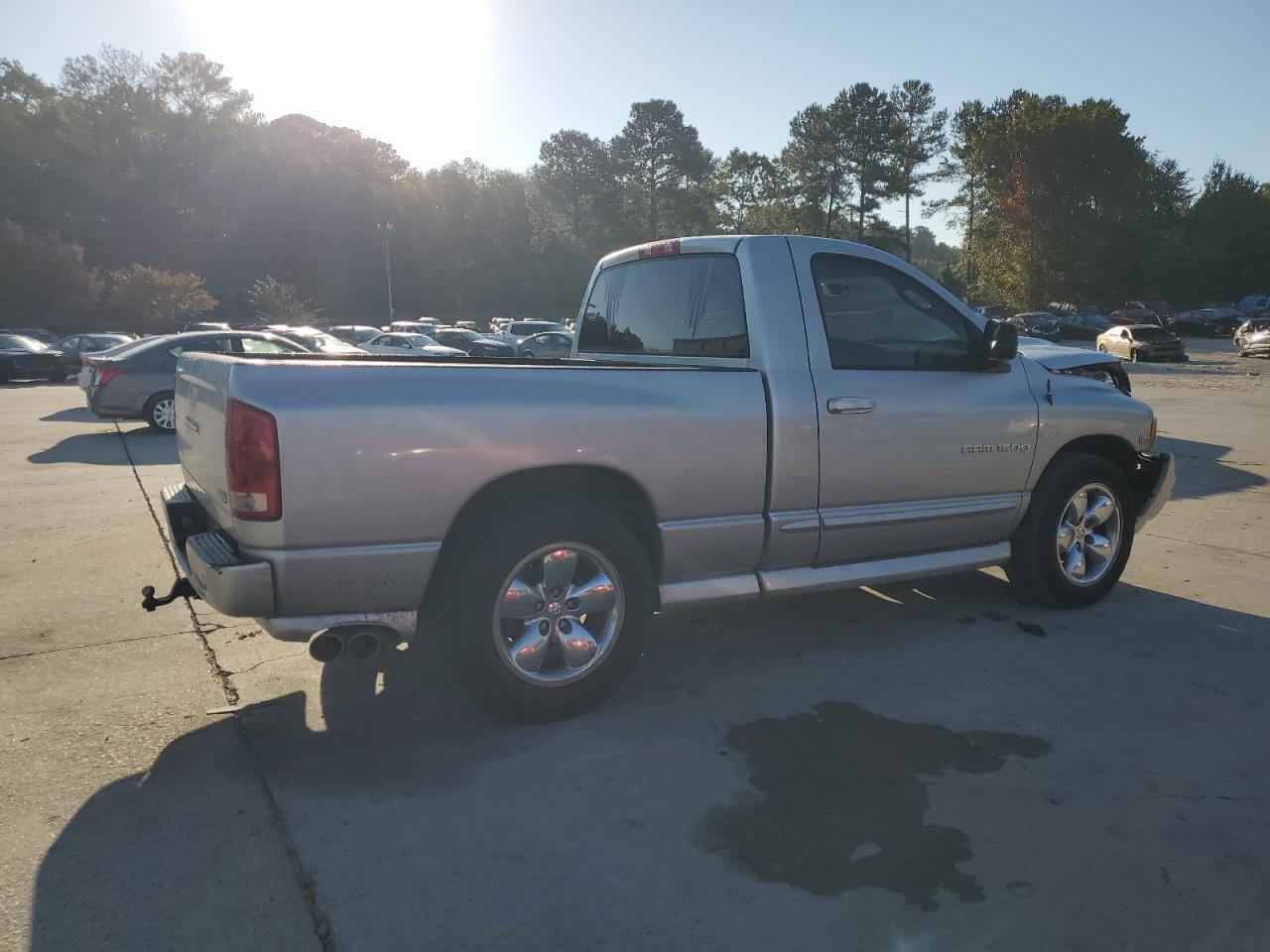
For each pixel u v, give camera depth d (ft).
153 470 32.17
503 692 11.39
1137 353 98.78
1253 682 13.20
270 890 8.42
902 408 13.83
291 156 241.35
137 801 9.94
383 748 11.23
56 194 212.64
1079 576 16.46
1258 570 19.04
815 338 13.42
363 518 10.39
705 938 7.78
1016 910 8.13
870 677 13.42
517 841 9.21
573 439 11.36
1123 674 13.50
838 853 9.00
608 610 11.95
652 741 11.40
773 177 286.46
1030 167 203.62
